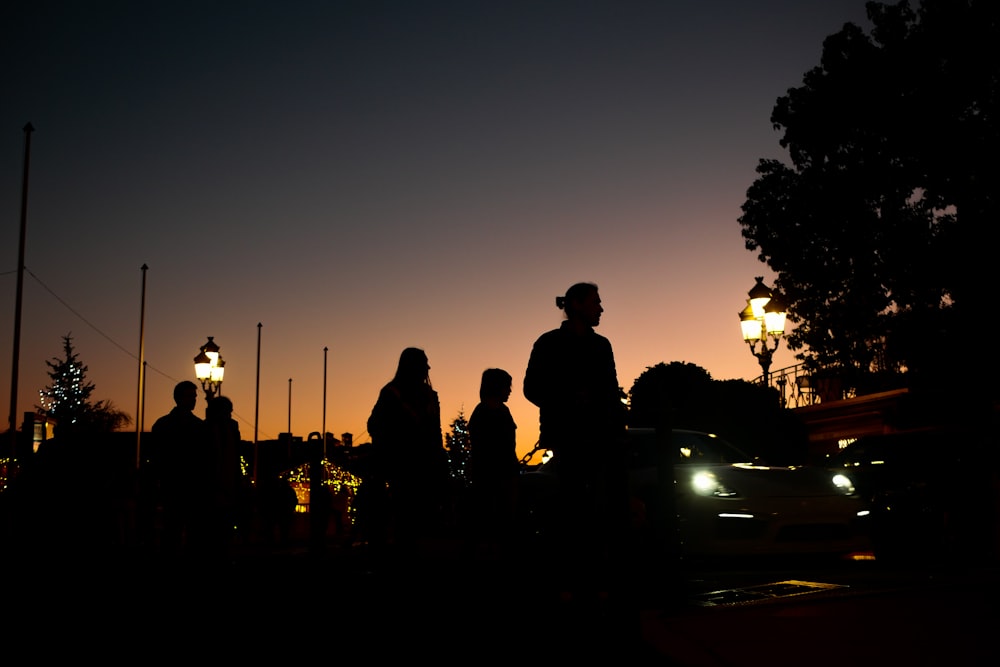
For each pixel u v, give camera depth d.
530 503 12.19
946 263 29.86
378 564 8.43
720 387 22.19
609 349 6.51
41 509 16.03
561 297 6.60
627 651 5.57
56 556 15.93
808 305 35.31
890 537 11.82
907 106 30.91
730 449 12.53
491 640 6.12
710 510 10.91
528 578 9.69
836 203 33.31
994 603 6.62
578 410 6.32
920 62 30.91
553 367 6.39
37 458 16.56
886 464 12.43
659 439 7.15
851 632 5.79
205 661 5.82
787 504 10.85
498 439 11.15
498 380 11.15
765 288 20.84
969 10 30.25
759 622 6.29
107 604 8.78
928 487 11.86
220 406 11.39
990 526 11.66
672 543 7.91
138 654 6.11
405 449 8.25
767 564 12.29
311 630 6.87
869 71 31.72
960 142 29.94
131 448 24.09
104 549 16.50
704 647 5.53
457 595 8.40
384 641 6.27
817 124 33.31
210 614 7.95
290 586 9.85
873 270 33.19
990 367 28.42
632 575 6.10
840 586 8.72
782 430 21.97
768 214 35.31
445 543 18.69
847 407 30.08
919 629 5.80
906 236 31.16
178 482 11.09
